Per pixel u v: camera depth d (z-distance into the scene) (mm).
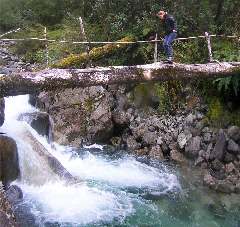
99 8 15695
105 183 10688
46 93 13602
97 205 9609
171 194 10297
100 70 8625
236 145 11148
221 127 11688
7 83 8055
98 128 12688
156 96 12945
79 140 12758
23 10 20828
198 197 10164
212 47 12977
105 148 12680
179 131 12164
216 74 9477
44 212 9156
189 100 12609
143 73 8820
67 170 10859
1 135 10242
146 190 10445
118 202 9828
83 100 13211
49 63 15430
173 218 9281
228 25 13586
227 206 9781
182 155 11875
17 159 10031
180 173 11297
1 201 7629
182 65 9156
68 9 18984
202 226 9008
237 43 12836
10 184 9820
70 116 13070
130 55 14289
